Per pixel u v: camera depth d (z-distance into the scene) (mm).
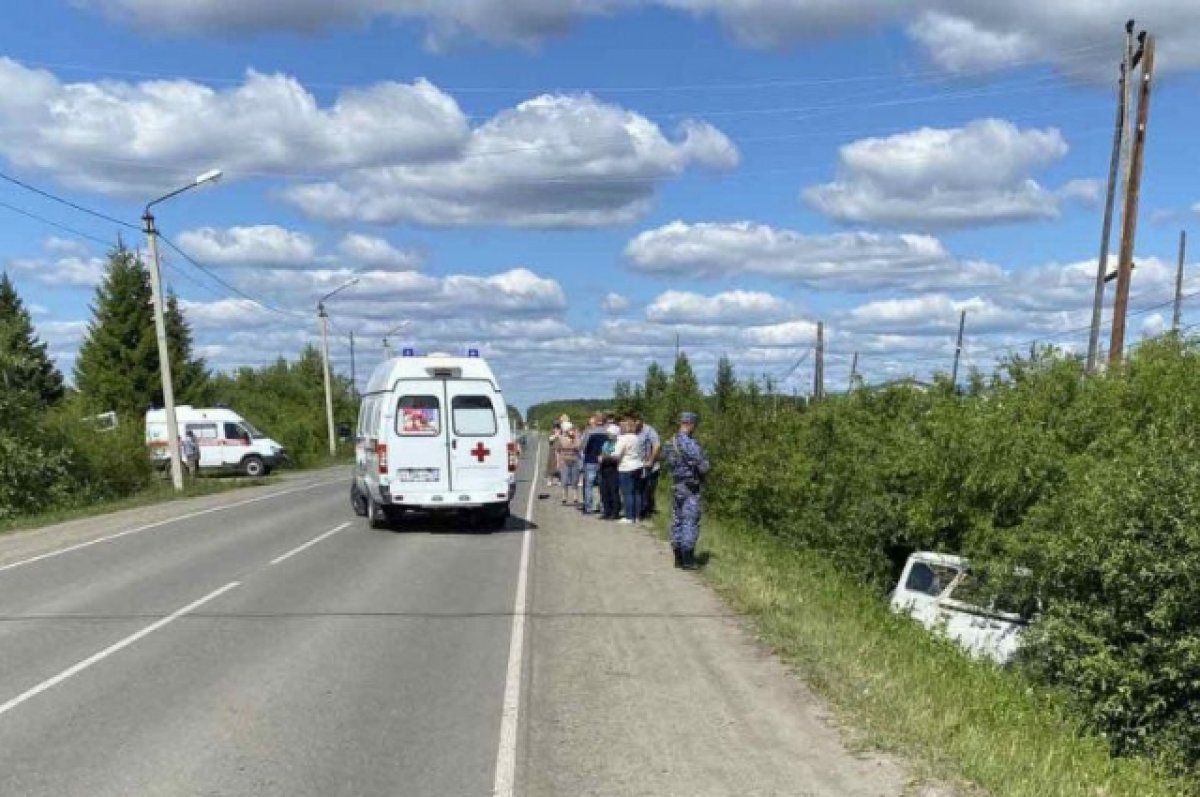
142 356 57750
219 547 16656
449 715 6988
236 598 11703
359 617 10500
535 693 7543
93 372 57500
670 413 37500
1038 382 14203
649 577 13125
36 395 27672
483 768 5922
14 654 8969
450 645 9164
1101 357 19422
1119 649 8922
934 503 13633
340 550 16156
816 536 17844
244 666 8414
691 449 13750
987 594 11406
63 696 7527
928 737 6359
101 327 57594
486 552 15812
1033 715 8047
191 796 5500
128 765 5996
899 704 7039
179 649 9070
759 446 22141
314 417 65062
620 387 46844
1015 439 13078
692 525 13820
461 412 18531
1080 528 9320
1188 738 8406
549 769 5891
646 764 5945
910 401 17953
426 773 5844
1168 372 12547
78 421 29500
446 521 20641
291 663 8508
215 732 6625
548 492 29203
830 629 9570
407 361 18672
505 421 18688
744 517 21953
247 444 44281
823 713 6926
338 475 43719
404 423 18422
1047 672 9531
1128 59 20859
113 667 8414
